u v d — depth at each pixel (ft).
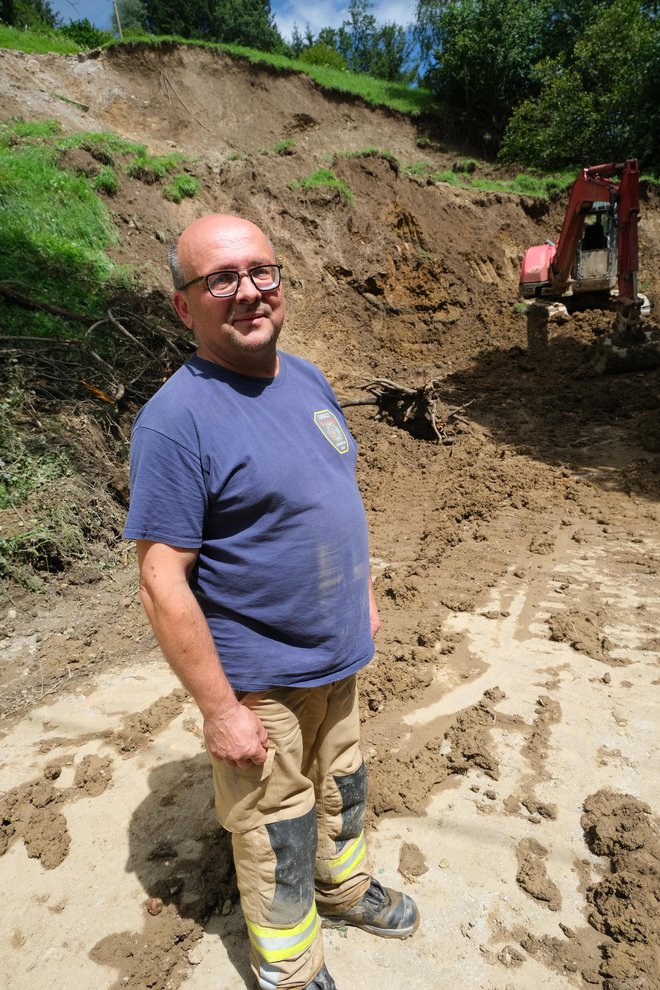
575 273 41.75
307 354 38.17
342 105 70.64
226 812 5.75
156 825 8.66
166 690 11.50
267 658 5.55
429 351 42.80
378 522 19.19
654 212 62.08
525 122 73.56
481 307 47.16
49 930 7.28
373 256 46.42
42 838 8.46
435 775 9.43
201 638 5.10
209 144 57.98
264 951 5.97
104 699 11.30
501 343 41.98
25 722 10.79
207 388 5.35
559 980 6.70
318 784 6.56
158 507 5.00
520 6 75.87
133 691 11.50
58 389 19.49
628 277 32.37
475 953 6.98
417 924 7.23
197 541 5.20
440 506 19.90
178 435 5.01
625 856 7.86
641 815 8.48
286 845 5.73
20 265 27.37
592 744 9.95
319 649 5.77
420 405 25.80
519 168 70.90
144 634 13.30
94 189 37.35
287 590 5.50
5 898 7.68
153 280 33.96
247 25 105.81
